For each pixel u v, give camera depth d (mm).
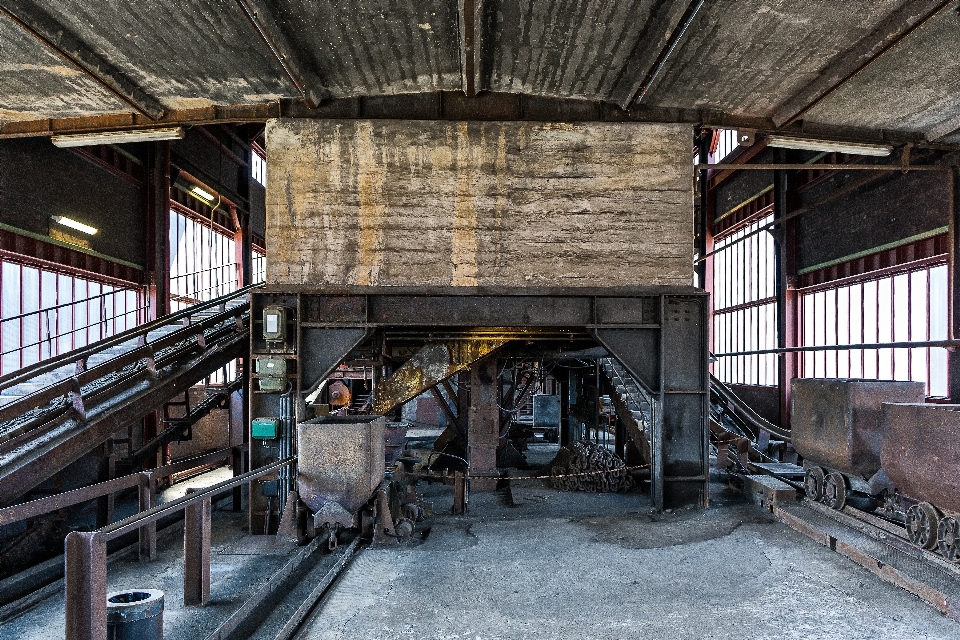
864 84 9172
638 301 10141
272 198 9867
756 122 10570
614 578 6930
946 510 6723
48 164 12203
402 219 9898
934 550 6887
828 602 6145
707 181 26031
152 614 4402
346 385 25062
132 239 15211
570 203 10008
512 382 15625
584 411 16844
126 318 14992
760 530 8898
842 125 10891
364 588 6613
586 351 13195
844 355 17859
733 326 25281
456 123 9938
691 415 10297
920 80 9023
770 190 21578
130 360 9312
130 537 8516
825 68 8805
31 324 11945
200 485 13453
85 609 3693
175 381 10227
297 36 8016
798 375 20156
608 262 10023
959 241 12906
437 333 11141
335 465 7969
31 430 7980
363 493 8023
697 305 10258
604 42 8328
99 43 7938
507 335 11164
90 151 13461
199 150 18203
